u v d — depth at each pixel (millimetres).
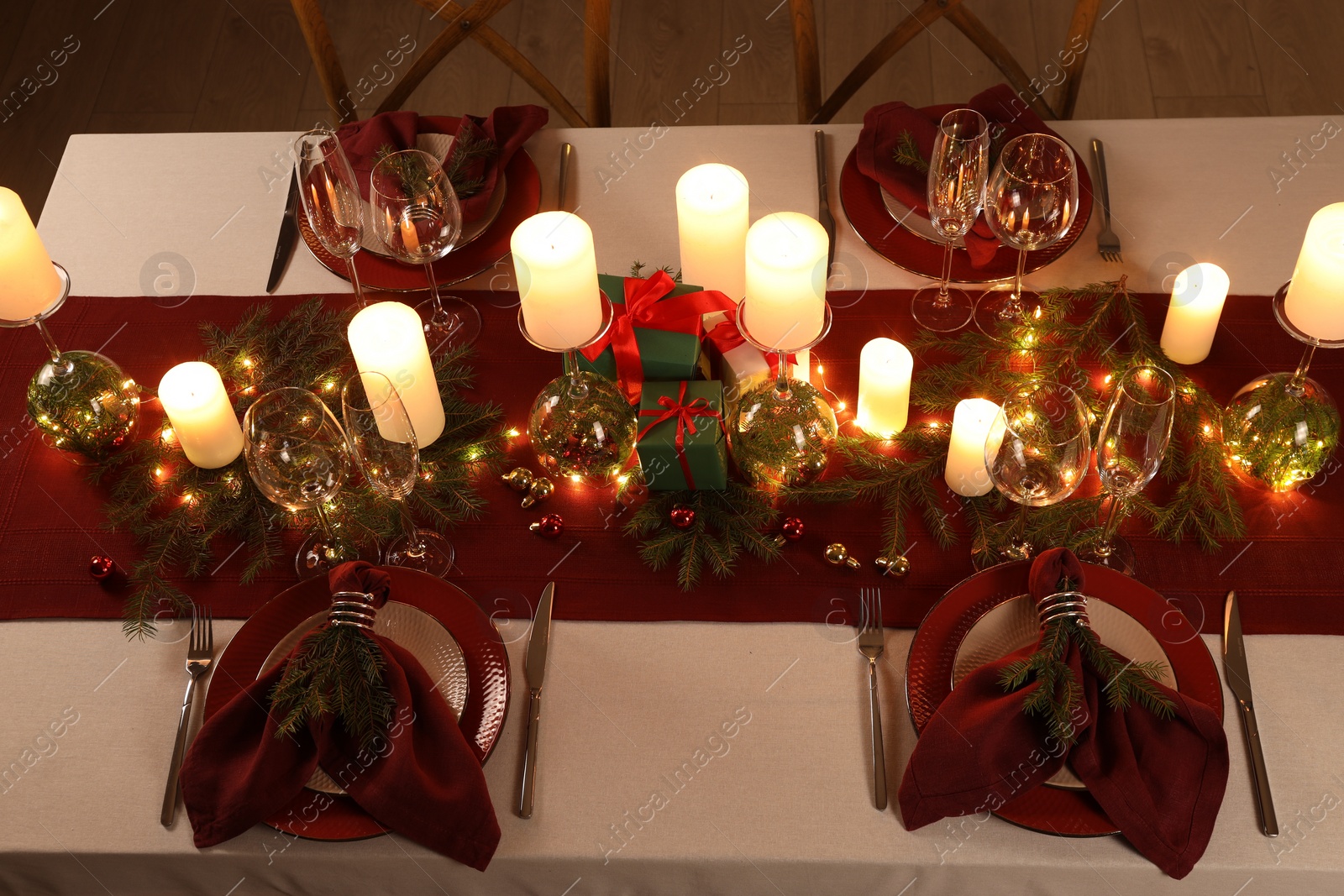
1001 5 3307
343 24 3393
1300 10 3230
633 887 1096
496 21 3391
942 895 1078
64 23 3434
